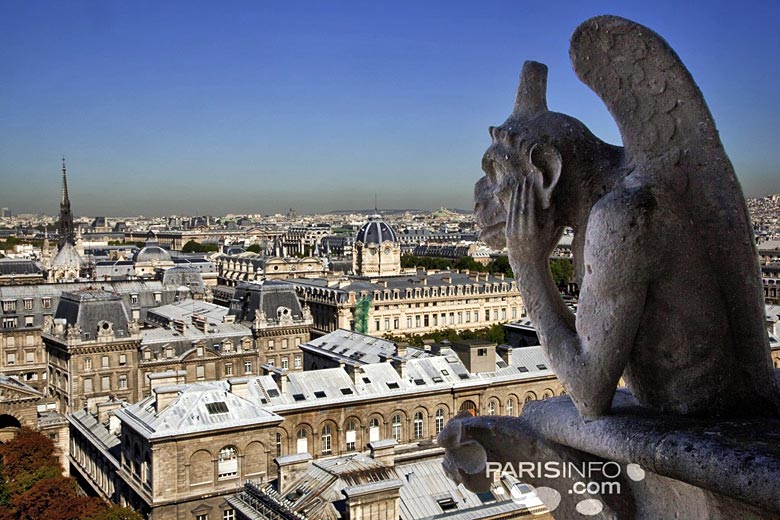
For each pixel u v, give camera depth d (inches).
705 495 430.3
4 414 4704.7
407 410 4185.5
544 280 490.0
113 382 6087.6
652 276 430.6
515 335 6437.0
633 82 450.3
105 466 4094.5
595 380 442.3
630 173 458.6
